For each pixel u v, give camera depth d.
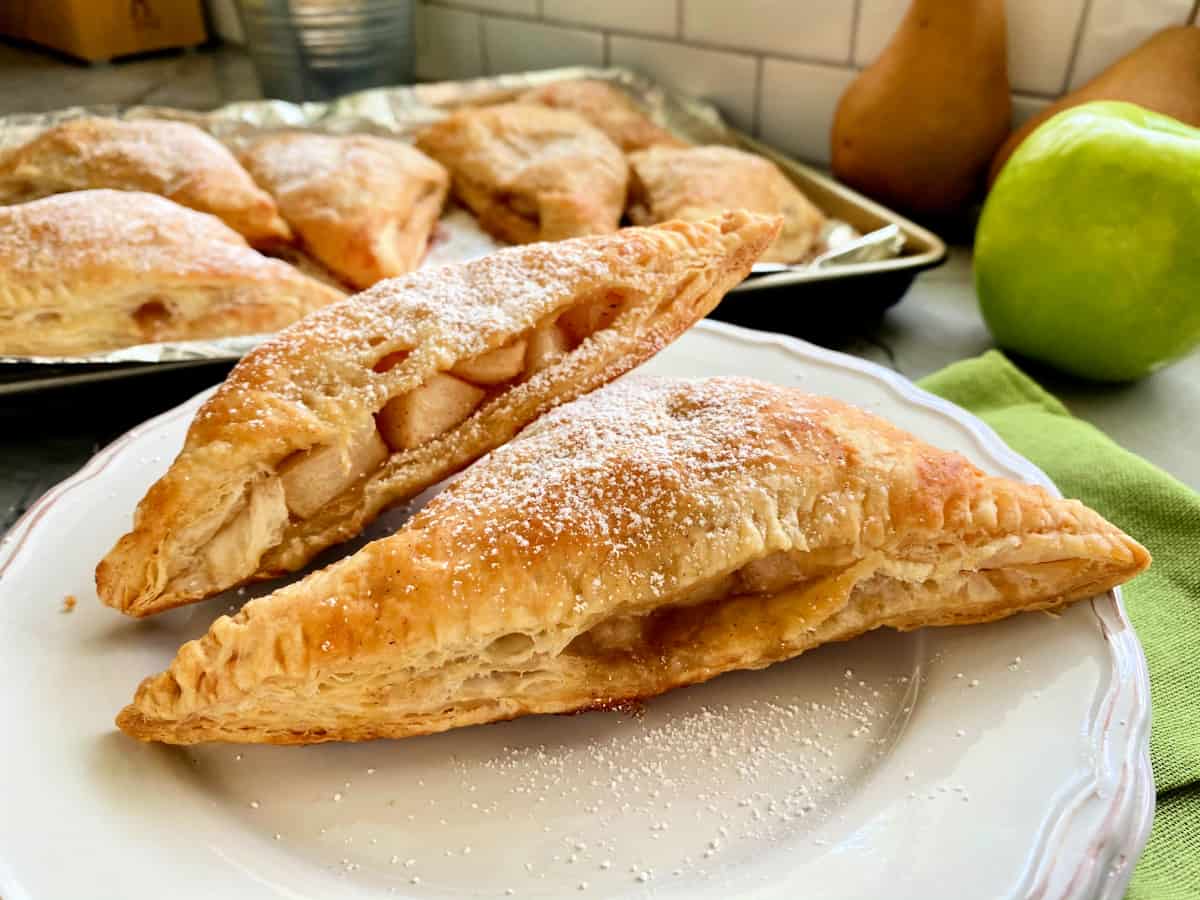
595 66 0.39
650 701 0.15
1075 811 0.12
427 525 0.15
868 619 0.15
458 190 0.33
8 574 0.16
